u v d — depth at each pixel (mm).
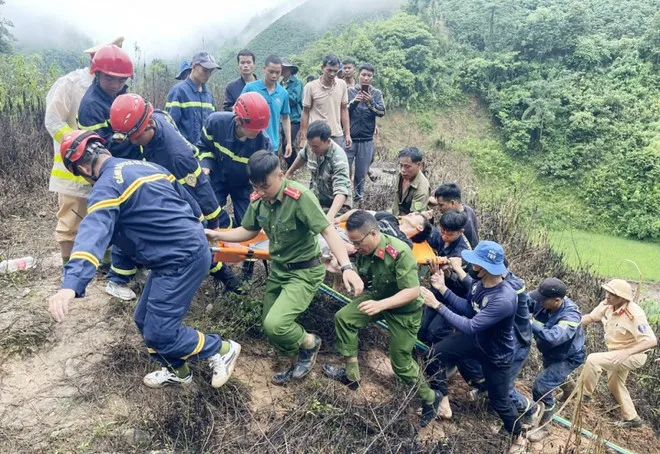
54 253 4855
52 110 3814
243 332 3910
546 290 4305
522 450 3881
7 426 2932
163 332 2977
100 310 3912
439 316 4188
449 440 3664
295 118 8266
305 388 3633
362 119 6887
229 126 4152
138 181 2842
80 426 2988
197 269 3014
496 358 3625
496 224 7430
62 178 3912
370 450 3230
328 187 4570
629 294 4562
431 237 4426
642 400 5215
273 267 3613
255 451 2988
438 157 15297
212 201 3832
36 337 3553
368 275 3539
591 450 3959
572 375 5203
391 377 4109
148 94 10508
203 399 3268
